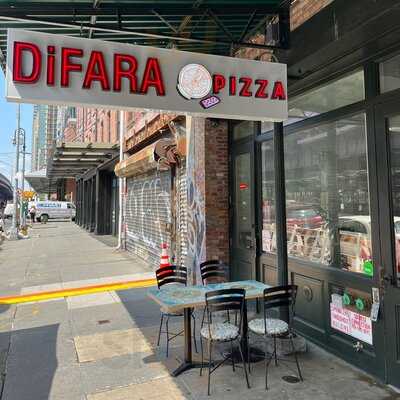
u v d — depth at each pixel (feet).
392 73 11.97
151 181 34.30
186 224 24.57
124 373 12.89
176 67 11.93
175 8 13.32
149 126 33.01
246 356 13.56
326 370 12.85
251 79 12.72
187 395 11.37
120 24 13.01
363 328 12.80
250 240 19.67
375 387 11.68
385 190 11.94
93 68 11.07
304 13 14.21
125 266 33.86
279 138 14.97
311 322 15.34
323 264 14.94
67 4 12.34
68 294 24.03
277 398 11.12
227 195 21.44
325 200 15.01
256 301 18.98
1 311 20.63
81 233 71.97
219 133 21.42
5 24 13.70
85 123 82.43
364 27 11.43
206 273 17.08
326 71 14.40
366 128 12.73
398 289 11.44
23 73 10.46
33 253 43.70
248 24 14.65
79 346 15.34
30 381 12.46
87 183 83.61
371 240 12.45
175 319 18.47
